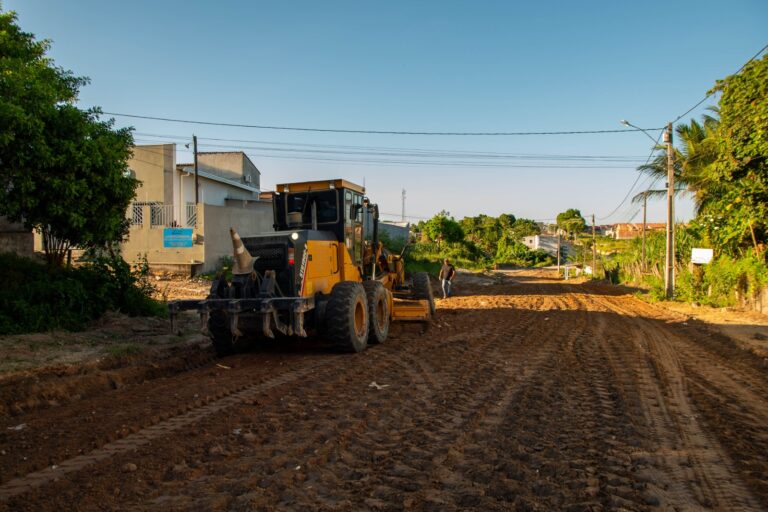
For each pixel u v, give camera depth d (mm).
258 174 40469
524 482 3930
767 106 12680
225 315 8352
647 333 11453
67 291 10398
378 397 6164
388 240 34719
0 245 12562
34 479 3967
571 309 16781
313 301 8398
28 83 9547
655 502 3615
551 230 95625
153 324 11305
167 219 22484
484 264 60375
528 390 6527
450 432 5008
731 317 13820
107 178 10477
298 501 3621
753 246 16734
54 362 7699
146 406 5770
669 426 5246
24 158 9227
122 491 3770
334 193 9750
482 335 10852
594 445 4703
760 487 3891
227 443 4695
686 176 22844
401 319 11719
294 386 6617
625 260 35969
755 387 6828
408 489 3816
